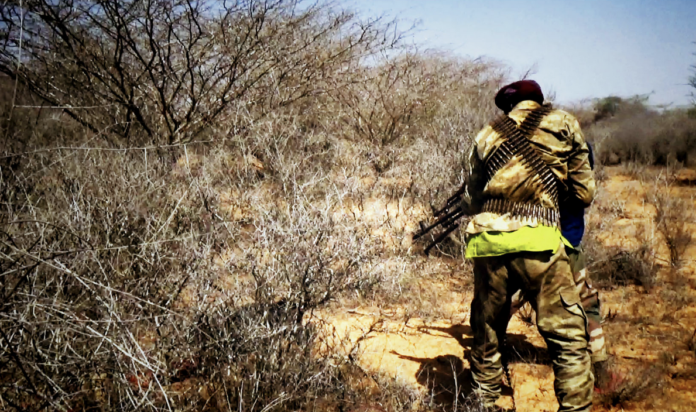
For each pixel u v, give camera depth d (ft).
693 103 41.98
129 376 8.99
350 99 31.22
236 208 16.01
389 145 29.73
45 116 20.17
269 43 24.94
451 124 29.58
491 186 9.46
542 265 9.08
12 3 18.37
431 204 19.54
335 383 10.38
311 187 15.89
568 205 10.31
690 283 16.76
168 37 22.52
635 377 10.96
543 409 10.63
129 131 22.22
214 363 9.66
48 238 10.39
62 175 12.80
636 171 35.06
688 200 27.09
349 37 29.60
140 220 12.30
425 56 38.47
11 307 8.45
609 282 16.67
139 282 10.17
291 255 10.87
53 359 8.52
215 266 11.32
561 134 9.25
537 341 13.19
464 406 10.10
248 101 24.16
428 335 13.32
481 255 9.49
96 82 23.06
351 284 11.48
